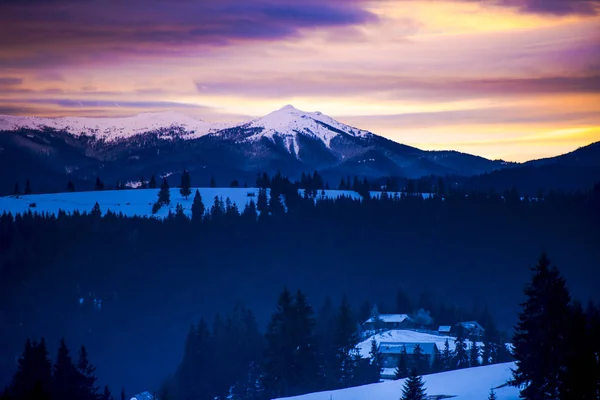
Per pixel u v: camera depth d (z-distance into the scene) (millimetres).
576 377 116938
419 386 137000
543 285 128250
